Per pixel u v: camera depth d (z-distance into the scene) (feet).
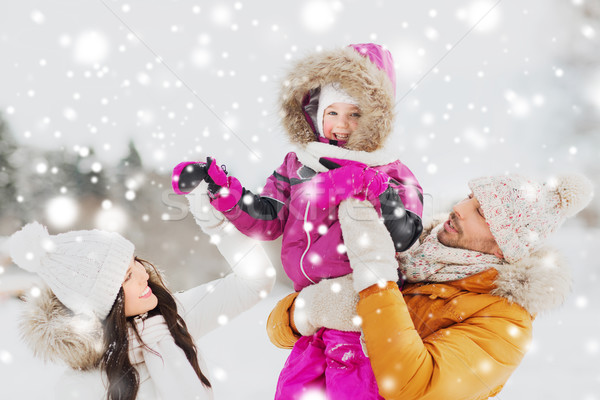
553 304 4.42
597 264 13.25
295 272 4.80
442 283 4.89
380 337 4.03
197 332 5.42
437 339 4.31
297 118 5.20
